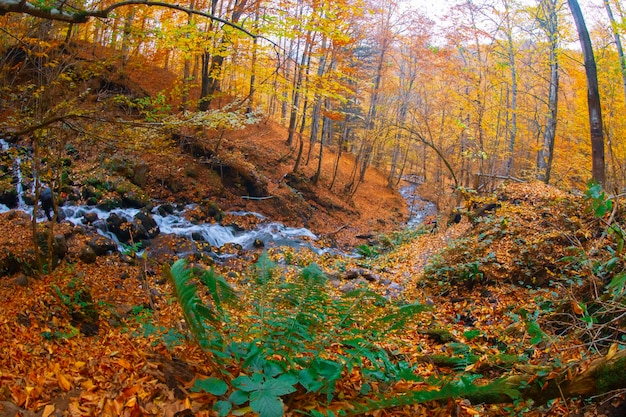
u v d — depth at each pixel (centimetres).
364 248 1638
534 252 777
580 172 2053
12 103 848
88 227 1177
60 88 825
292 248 1490
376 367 344
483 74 2197
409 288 905
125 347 407
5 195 1182
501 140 2339
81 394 272
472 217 1205
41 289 701
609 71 1683
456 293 810
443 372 420
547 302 609
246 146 2145
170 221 1470
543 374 317
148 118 762
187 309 270
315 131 2666
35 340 488
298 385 298
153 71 1716
